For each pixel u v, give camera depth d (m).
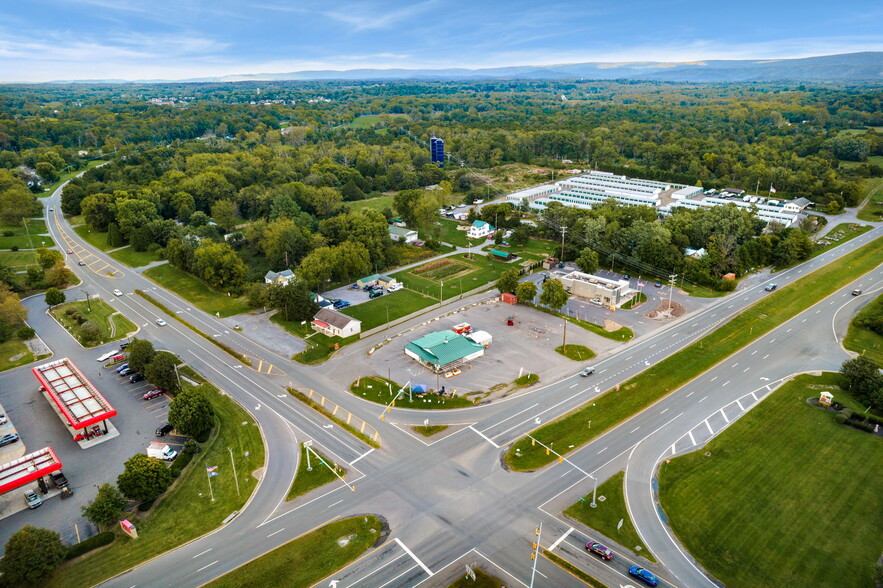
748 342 140.62
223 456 99.62
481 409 112.62
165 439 104.88
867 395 114.00
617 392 118.12
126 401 117.88
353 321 146.12
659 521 83.44
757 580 73.00
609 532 81.25
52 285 180.50
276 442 103.44
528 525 82.62
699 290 174.00
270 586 72.56
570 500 87.62
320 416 111.31
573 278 176.38
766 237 195.38
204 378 125.88
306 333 148.50
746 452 99.00
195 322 155.88
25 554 71.06
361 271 182.25
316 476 94.00
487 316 156.88
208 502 88.38
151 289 180.62
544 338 143.12
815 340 141.12
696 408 112.81
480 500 87.81
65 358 132.38
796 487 90.06
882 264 191.00
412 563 75.94
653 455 98.44
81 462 98.38
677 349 136.50
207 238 198.38
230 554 77.88
